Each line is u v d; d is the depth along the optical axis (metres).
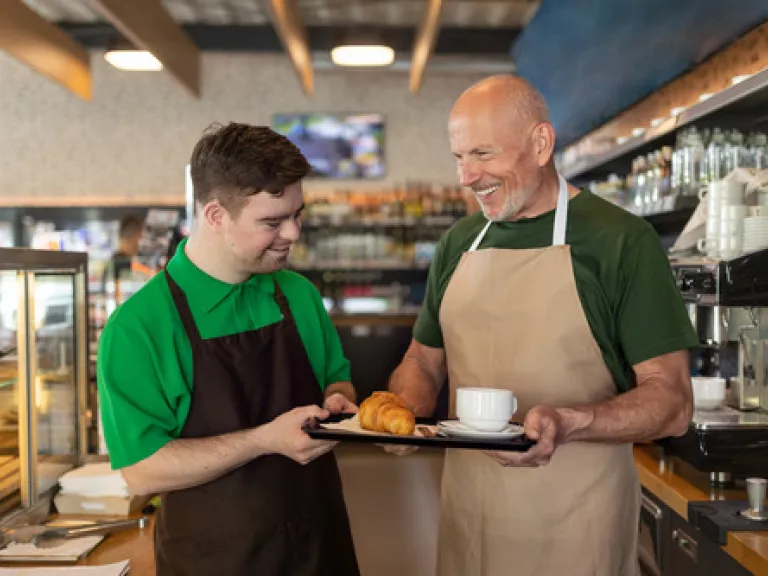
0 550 1.76
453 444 1.40
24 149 8.21
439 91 8.36
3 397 1.95
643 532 2.73
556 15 5.95
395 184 8.39
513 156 1.74
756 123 3.09
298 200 1.46
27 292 1.97
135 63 6.13
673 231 4.19
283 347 1.60
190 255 1.57
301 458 1.42
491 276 1.86
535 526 1.80
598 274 1.76
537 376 1.80
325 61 6.91
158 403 1.48
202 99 8.28
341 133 8.33
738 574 2.01
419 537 3.29
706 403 2.53
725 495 2.37
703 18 3.41
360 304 8.05
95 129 8.23
